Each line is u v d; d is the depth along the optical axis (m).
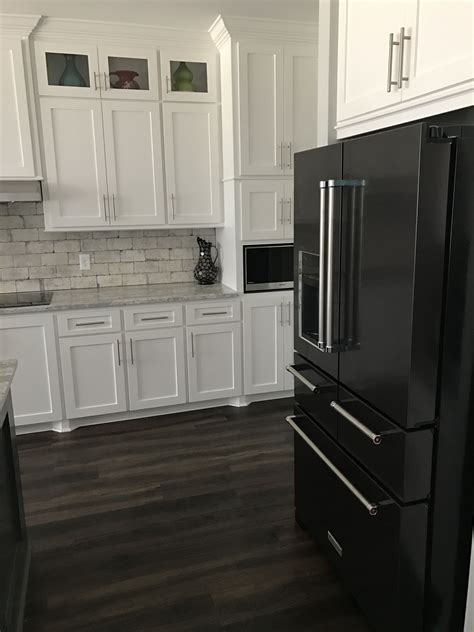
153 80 3.60
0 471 1.85
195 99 3.71
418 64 1.61
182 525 2.49
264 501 2.68
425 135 1.36
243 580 2.12
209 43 3.68
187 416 3.78
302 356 2.26
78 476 2.96
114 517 2.56
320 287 1.85
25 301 3.50
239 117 3.57
